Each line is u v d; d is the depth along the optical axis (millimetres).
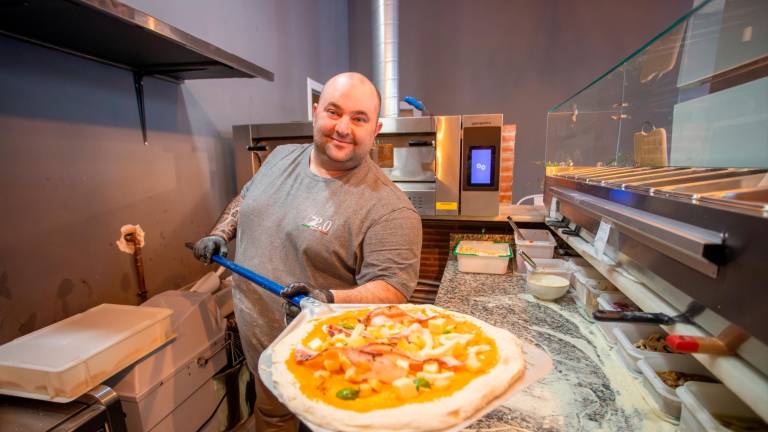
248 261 1201
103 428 893
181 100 1714
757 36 783
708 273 516
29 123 1125
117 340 1010
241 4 2076
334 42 3418
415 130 1770
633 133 1416
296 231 1121
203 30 1774
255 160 1923
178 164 1711
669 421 695
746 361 508
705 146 989
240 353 1559
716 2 844
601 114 1601
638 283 826
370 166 1213
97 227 1348
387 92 2914
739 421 591
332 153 1083
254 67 1473
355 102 1053
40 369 862
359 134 1075
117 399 932
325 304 927
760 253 425
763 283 421
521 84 3352
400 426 576
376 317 872
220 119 1981
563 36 3211
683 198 621
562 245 1690
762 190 532
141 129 1511
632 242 793
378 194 1127
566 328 1068
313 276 1146
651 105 1280
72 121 1248
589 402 750
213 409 1421
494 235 1857
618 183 917
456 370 704
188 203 1778
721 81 916
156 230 1603
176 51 1220
